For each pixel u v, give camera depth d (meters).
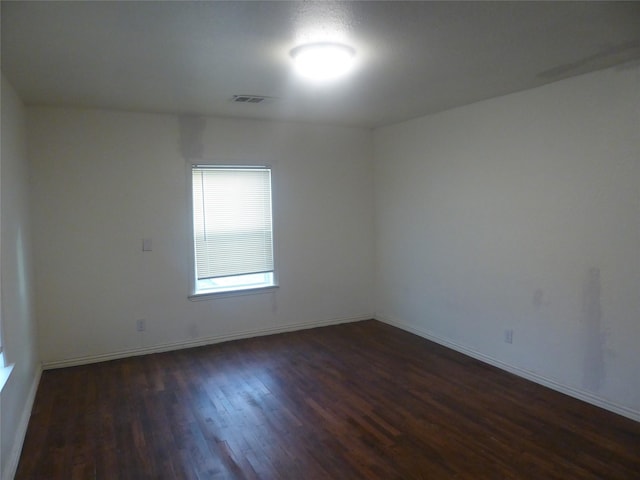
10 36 2.30
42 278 4.03
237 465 2.58
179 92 3.55
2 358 2.54
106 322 4.30
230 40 2.41
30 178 3.94
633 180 2.95
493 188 3.95
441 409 3.24
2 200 2.61
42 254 4.02
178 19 2.12
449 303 4.54
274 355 4.41
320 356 4.37
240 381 3.79
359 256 5.58
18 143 3.43
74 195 4.12
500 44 2.54
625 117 2.96
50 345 4.08
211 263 4.77
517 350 3.83
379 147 5.45
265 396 3.49
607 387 3.17
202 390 3.61
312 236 5.27
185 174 4.56
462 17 2.15
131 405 3.35
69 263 4.13
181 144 4.52
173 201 4.52
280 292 5.13
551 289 3.51
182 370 4.04
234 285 4.95
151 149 4.40
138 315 4.43
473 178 4.15
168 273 4.54
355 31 2.31
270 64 2.84
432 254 4.72
